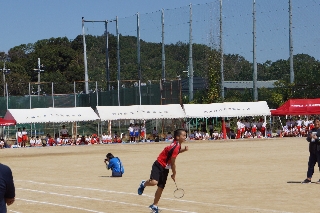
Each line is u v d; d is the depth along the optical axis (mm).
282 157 32000
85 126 63594
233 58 94562
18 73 124438
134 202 16109
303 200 15875
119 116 57375
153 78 76938
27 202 16562
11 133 60250
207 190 18344
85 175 24688
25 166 30812
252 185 19469
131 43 77438
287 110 58188
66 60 133375
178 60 81875
